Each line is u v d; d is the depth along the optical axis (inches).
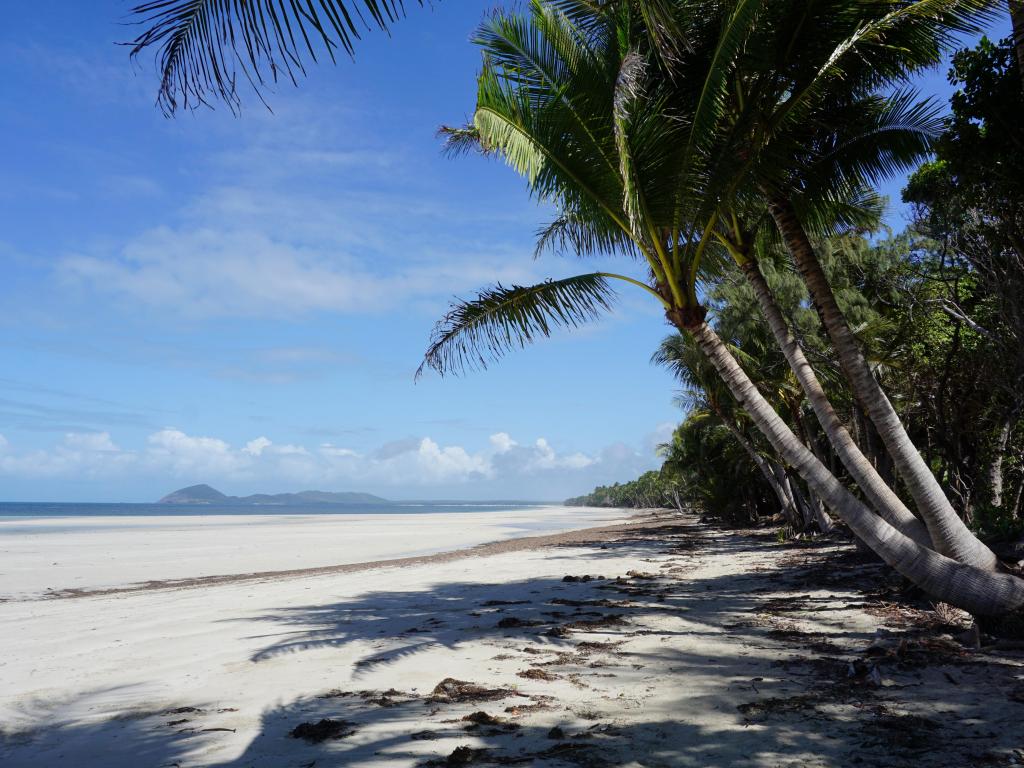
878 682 213.5
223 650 308.8
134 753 174.9
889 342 626.8
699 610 377.7
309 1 104.6
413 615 396.5
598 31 350.0
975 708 186.5
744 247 354.6
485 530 1942.7
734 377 322.7
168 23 104.6
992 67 319.6
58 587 640.4
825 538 896.3
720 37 285.3
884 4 303.3
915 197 471.5
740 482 1486.2
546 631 325.4
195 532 1718.8
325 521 2760.8
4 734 196.7
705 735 174.4
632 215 275.4
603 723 186.7
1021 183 329.7
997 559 295.4
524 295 350.6
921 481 298.0
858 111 377.7
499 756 161.9
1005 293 391.9
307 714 203.8
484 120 298.8
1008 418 562.6
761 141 313.9
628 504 6432.1
